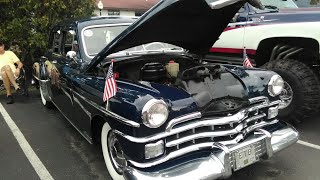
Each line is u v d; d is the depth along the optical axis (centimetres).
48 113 581
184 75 324
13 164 387
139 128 261
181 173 261
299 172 348
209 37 396
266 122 324
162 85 304
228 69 357
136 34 327
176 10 307
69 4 829
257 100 315
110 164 329
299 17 476
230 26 562
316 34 455
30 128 505
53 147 431
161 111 260
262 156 307
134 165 268
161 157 267
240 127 292
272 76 334
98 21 433
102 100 309
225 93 308
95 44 411
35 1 787
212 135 281
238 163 285
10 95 645
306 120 511
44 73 558
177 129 268
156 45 438
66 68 427
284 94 459
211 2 297
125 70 372
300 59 509
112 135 317
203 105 290
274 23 502
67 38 461
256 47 528
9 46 800
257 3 342
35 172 366
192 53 439
